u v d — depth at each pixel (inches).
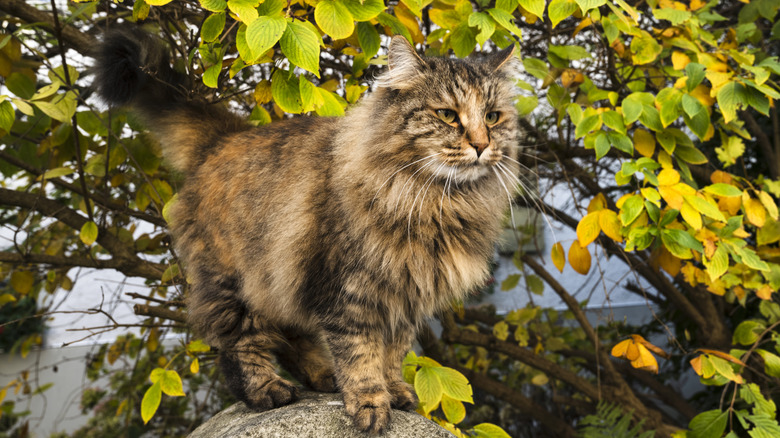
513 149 93.6
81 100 95.7
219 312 94.4
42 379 250.1
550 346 166.2
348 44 107.6
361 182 81.8
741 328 112.1
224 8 71.9
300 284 86.8
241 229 91.2
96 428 195.5
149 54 98.3
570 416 201.8
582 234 97.3
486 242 90.8
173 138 103.0
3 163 112.4
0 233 212.4
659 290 163.3
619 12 89.9
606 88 128.0
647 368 94.2
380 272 81.0
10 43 97.2
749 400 99.5
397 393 87.3
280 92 80.4
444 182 85.2
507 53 93.6
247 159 94.0
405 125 83.1
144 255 144.6
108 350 169.9
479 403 206.5
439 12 99.0
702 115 97.7
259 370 92.5
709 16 112.3
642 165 94.3
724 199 104.7
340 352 83.0
